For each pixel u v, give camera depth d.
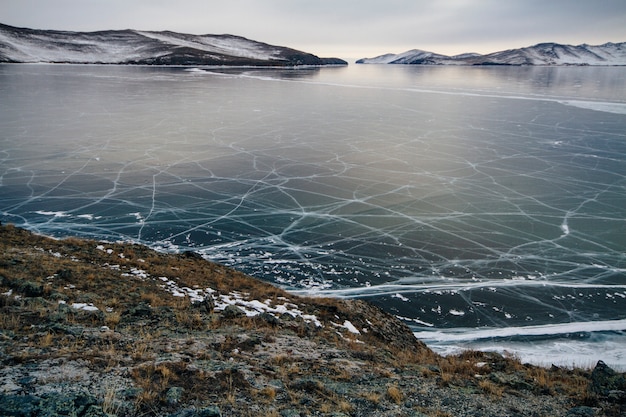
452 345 17.42
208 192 38.28
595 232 30.12
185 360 8.02
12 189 37.50
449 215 33.31
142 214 32.75
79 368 6.99
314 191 38.97
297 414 6.57
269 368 8.52
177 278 16.06
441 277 23.77
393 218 32.62
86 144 54.56
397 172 45.19
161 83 143.75
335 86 153.12
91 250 18.09
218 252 26.50
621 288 22.67
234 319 11.86
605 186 40.59
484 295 21.88
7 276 12.16
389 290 22.27
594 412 7.66
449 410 7.56
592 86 157.50
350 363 9.66
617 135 64.06
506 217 32.91
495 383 9.27
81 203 34.69
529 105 99.69
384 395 7.92
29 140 55.53
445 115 85.06
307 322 13.48
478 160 50.31
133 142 56.62
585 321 19.55
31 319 9.22
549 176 43.88
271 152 53.44
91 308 10.86
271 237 28.95
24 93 104.25
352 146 57.38
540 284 23.08
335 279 23.36
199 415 5.91
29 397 5.52
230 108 90.50
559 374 10.37
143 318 10.68
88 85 128.38
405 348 14.34
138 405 5.91
